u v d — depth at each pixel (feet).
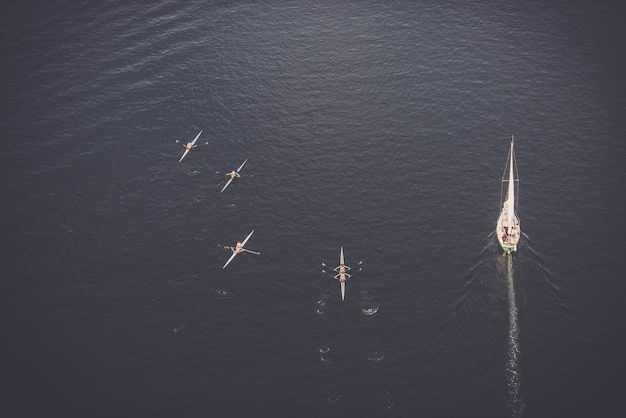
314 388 349.82
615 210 433.07
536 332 369.30
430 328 373.61
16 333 374.63
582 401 339.57
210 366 360.28
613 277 395.14
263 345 368.89
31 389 349.00
